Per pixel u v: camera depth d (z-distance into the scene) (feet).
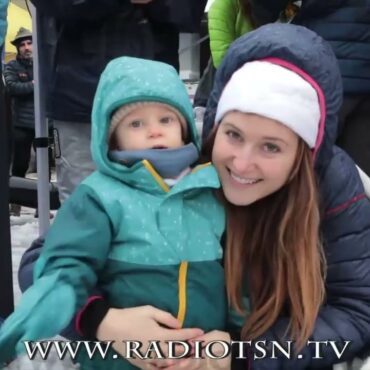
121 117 3.16
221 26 6.38
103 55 5.34
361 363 3.35
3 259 4.62
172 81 3.22
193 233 3.14
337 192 3.41
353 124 5.08
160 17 5.49
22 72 13.53
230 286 3.23
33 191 9.68
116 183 3.10
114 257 3.08
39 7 5.29
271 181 3.11
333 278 3.44
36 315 2.77
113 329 3.01
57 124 5.70
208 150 3.34
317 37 3.26
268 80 3.00
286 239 3.24
